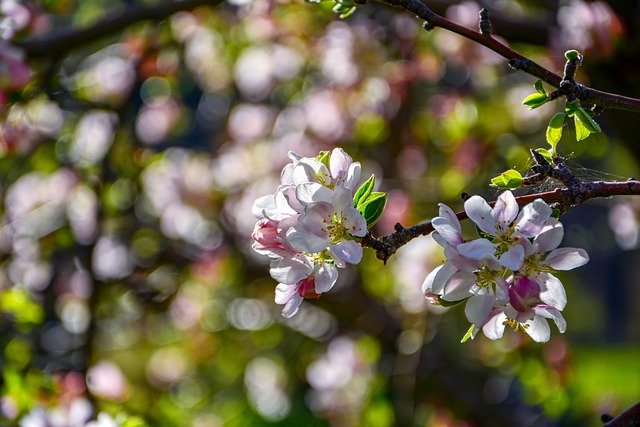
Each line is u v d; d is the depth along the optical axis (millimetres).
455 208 6660
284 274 2096
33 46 4828
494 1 5426
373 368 7355
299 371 7973
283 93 7707
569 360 6367
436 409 6883
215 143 8188
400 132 7082
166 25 5953
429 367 6863
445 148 6957
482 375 7051
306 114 7477
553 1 4801
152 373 8227
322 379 7504
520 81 6867
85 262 5922
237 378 8352
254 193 7473
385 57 7039
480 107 6738
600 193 2107
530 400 6398
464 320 6945
